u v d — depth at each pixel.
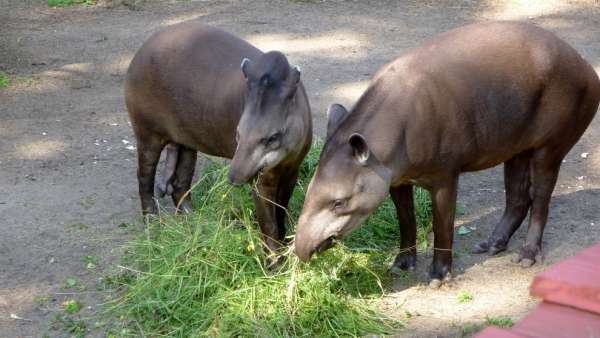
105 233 8.45
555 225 8.52
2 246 8.17
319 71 13.27
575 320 2.05
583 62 7.45
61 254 8.04
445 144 6.87
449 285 7.41
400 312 7.02
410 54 7.04
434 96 6.76
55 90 12.76
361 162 6.34
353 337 6.62
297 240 6.51
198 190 8.98
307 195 6.56
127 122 11.53
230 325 6.63
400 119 6.65
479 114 6.96
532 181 7.76
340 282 7.26
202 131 7.77
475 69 6.96
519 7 16.42
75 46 14.84
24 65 13.84
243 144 6.59
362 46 14.49
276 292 6.88
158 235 7.90
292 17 16.25
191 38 7.87
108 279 7.53
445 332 6.67
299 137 6.93
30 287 7.48
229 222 7.76
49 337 6.71
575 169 9.88
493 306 7.08
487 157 7.27
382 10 16.61
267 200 7.23
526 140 7.40
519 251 7.96
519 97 7.09
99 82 13.16
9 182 9.65
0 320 6.95
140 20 16.41
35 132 11.12
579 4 16.45
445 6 16.69
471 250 8.11
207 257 7.24
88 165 10.16
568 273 2.13
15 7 17.25
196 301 6.96
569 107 7.34
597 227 8.45
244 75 6.82
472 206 9.07
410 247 7.62
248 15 16.45
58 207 9.02
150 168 8.48
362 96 6.78
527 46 7.16
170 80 7.79
